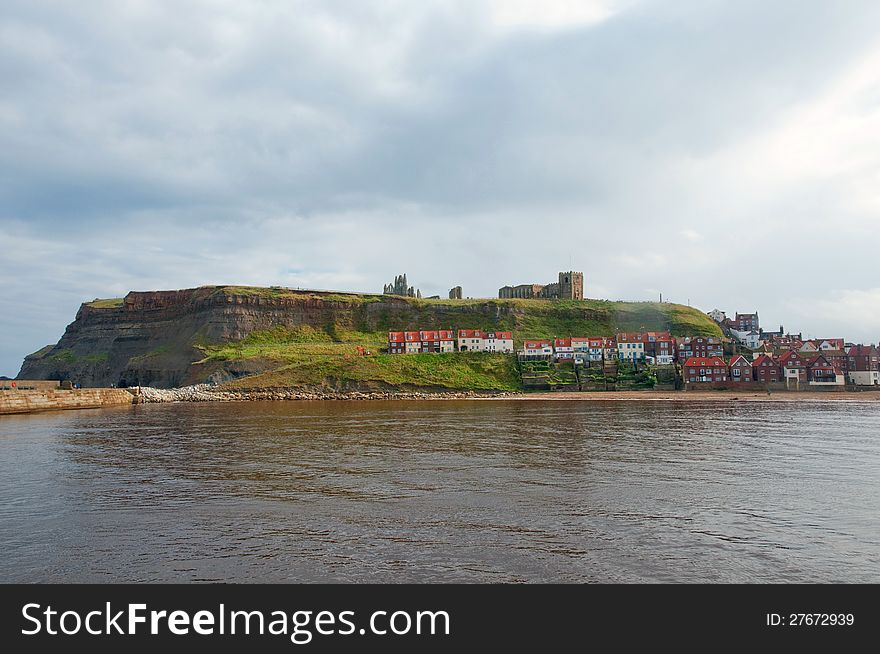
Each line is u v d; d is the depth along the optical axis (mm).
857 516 28094
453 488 34375
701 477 37562
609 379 162625
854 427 69812
